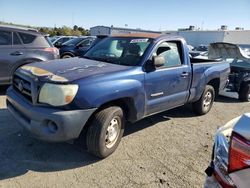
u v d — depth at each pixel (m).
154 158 3.96
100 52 4.89
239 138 1.66
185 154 4.16
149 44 4.46
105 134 3.66
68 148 4.05
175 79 4.80
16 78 3.99
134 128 5.07
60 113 3.23
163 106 4.71
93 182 3.27
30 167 3.51
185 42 5.17
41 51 7.08
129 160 3.85
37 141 4.19
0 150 3.88
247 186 1.63
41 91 3.34
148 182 3.35
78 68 3.87
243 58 7.99
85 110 3.37
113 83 3.67
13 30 6.73
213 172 1.98
